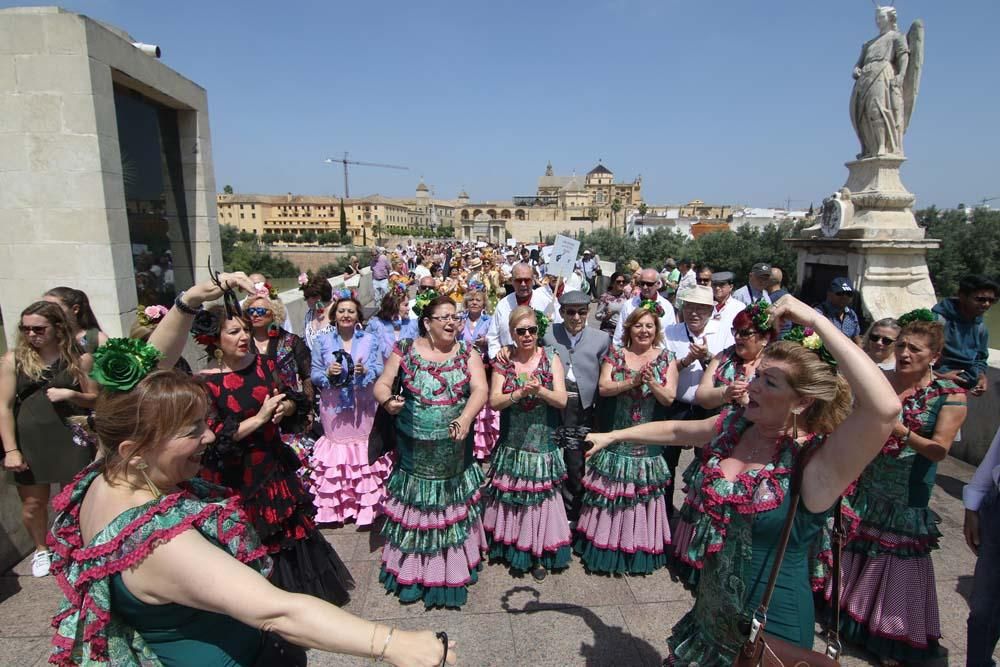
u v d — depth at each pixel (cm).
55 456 339
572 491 436
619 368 370
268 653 161
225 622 152
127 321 660
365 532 428
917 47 782
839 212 825
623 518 372
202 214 871
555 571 380
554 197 11656
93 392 347
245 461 282
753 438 201
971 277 423
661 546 378
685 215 9969
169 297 825
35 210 608
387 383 337
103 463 158
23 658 289
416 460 336
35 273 619
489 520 388
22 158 598
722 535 195
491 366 389
